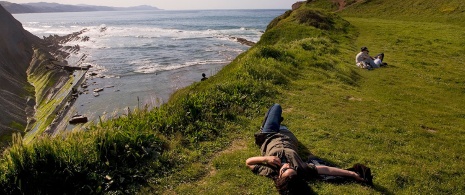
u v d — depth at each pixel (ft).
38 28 470.39
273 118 21.34
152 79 104.63
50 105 91.25
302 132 23.76
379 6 164.25
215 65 122.93
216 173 17.97
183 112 25.36
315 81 40.06
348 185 16.43
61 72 126.72
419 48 71.31
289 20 112.27
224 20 538.06
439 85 42.34
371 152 20.58
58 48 212.02
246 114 27.58
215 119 25.66
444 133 25.09
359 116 27.94
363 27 108.58
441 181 17.25
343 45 75.15
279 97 32.53
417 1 149.48
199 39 224.94
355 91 37.60
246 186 16.58
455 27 98.02
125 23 533.55
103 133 19.43
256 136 20.80
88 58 159.02
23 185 15.93
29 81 135.33
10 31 187.42
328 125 25.13
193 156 19.76
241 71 38.86
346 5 190.60
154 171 18.04
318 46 65.36
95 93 91.35
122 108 76.13
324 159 19.44
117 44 214.90
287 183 15.24
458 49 68.85
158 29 353.92
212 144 21.68
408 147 21.53
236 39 215.72
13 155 16.53
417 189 16.35
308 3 216.74
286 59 48.24
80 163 17.20
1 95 93.56
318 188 16.10
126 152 18.86
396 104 33.37
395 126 25.64
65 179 16.30
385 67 52.70
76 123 69.15
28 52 186.91
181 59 142.20
